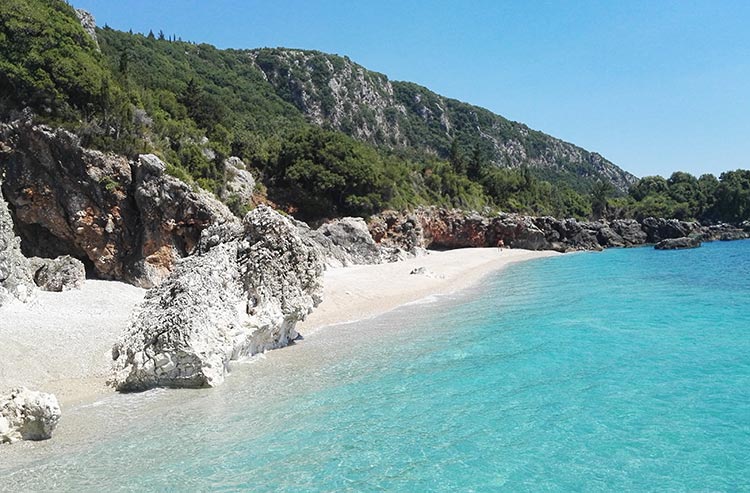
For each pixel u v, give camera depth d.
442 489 11.58
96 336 21.28
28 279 25.72
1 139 39.69
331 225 57.88
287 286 24.02
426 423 15.04
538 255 79.31
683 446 13.48
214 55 148.75
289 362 21.25
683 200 136.12
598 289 39.62
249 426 14.92
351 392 17.53
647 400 16.59
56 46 43.50
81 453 13.32
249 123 91.81
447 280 46.69
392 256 61.34
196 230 42.25
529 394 17.22
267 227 23.89
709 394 17.00
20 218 40.88
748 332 25.03
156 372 18.06
